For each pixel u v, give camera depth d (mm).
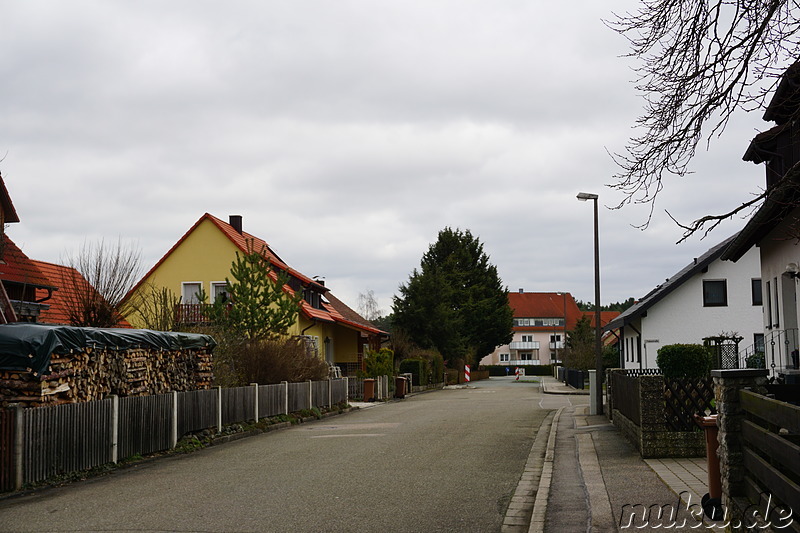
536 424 20797
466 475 11453
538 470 12008
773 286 19703
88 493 10336
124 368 14867
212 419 17062
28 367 12062
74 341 12938
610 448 14172
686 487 9617
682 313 38312
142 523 8148
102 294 20453
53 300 25969
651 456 12484
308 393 24844
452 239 77375
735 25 7574
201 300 26000
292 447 15562
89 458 12062
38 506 9414
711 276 38281
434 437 17203
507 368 99875
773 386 8758
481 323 75188
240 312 25688
